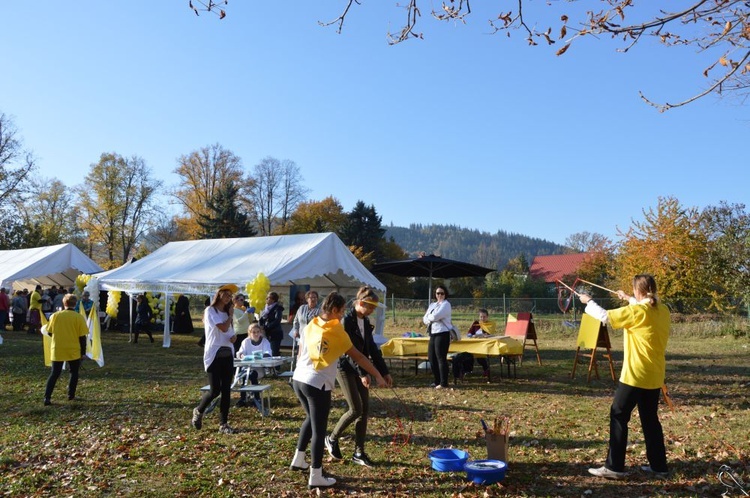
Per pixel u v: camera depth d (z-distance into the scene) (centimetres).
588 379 1110
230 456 611
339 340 513
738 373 1200
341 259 1728
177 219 5556
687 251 2764
